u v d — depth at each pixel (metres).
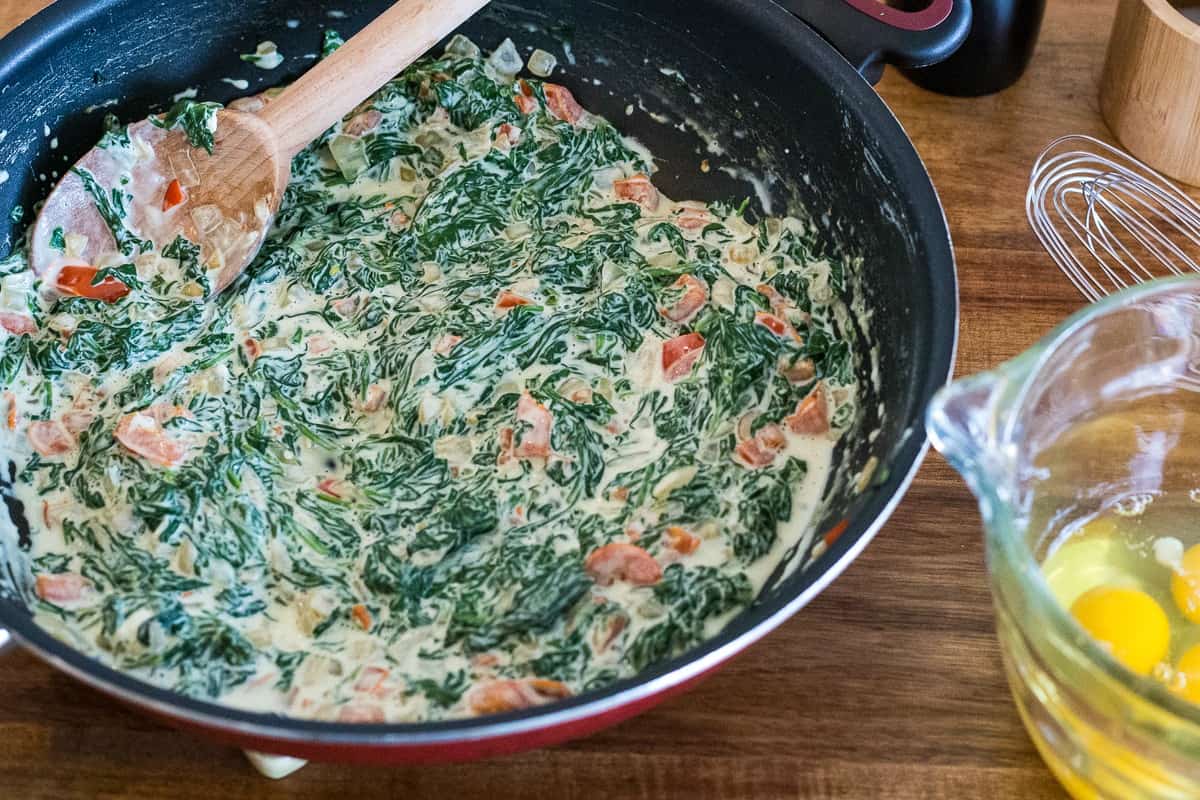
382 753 0.45
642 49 0.63
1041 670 0.47
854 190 0.57
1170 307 0.49
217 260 0.61
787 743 0.52
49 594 0.53
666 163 0.65
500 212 0.63
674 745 0.52
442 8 0.60
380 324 0.60
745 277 0.61
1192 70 0.61
